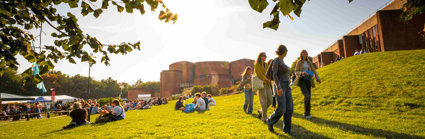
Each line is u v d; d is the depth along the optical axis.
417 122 3.91
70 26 2.01
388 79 8.37
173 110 10.90
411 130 3.23
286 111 3.40
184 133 4.04
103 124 6.66
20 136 5.23
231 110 7.70
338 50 40.41
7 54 1.79
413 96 6.03
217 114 6.83
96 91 93.81
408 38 26.14
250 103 6.51
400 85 7.29
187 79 76.69
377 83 8.03
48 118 13.44
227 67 77.62
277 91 3.30
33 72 1.95
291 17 1.22
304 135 3.21
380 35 27.45
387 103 5.86
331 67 16.98
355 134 3.11
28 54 1.89
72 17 2.03
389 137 2.94
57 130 6.09
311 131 3.49
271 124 3.57
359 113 5.24
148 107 16.59
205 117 6.34
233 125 4.52
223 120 5.39
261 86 4.55
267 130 3.75
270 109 6.81
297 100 7.91
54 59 2.01
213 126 4.60
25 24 1.96
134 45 2.47
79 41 2.10
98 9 2.09
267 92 4.73
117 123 6.62
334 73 12.68
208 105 9.75
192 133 4.00
